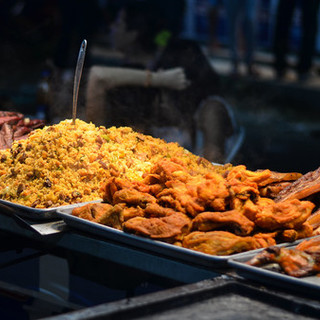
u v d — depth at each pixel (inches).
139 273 66.9
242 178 77.5
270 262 60.8
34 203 79.0
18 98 362.0
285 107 356.2
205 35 511.8
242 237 65.0
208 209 69.6
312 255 61.1
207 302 57.3
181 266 64.0
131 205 73.2
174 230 65.5
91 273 70.5
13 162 87.7
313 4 371.6
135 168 86.7
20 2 492.4
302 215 68.6
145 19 139.5
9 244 77.4
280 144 273.0
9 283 75.9
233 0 382.6
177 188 72.5
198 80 140.3
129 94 130.0
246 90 373.7
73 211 74.1
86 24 296.5
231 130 145.6
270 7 475.5
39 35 480.1
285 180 80.9
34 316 73.0
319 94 356.8
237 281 59.6
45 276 73.8
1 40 473.4
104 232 69.6
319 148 267.9
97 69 128.6
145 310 54.5
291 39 467.2
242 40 401.7
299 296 56.9
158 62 141.3
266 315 55.1
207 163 92.8
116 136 91.3
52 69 151.9
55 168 83.8
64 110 144.5
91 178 83.5
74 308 70.8
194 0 497.0
